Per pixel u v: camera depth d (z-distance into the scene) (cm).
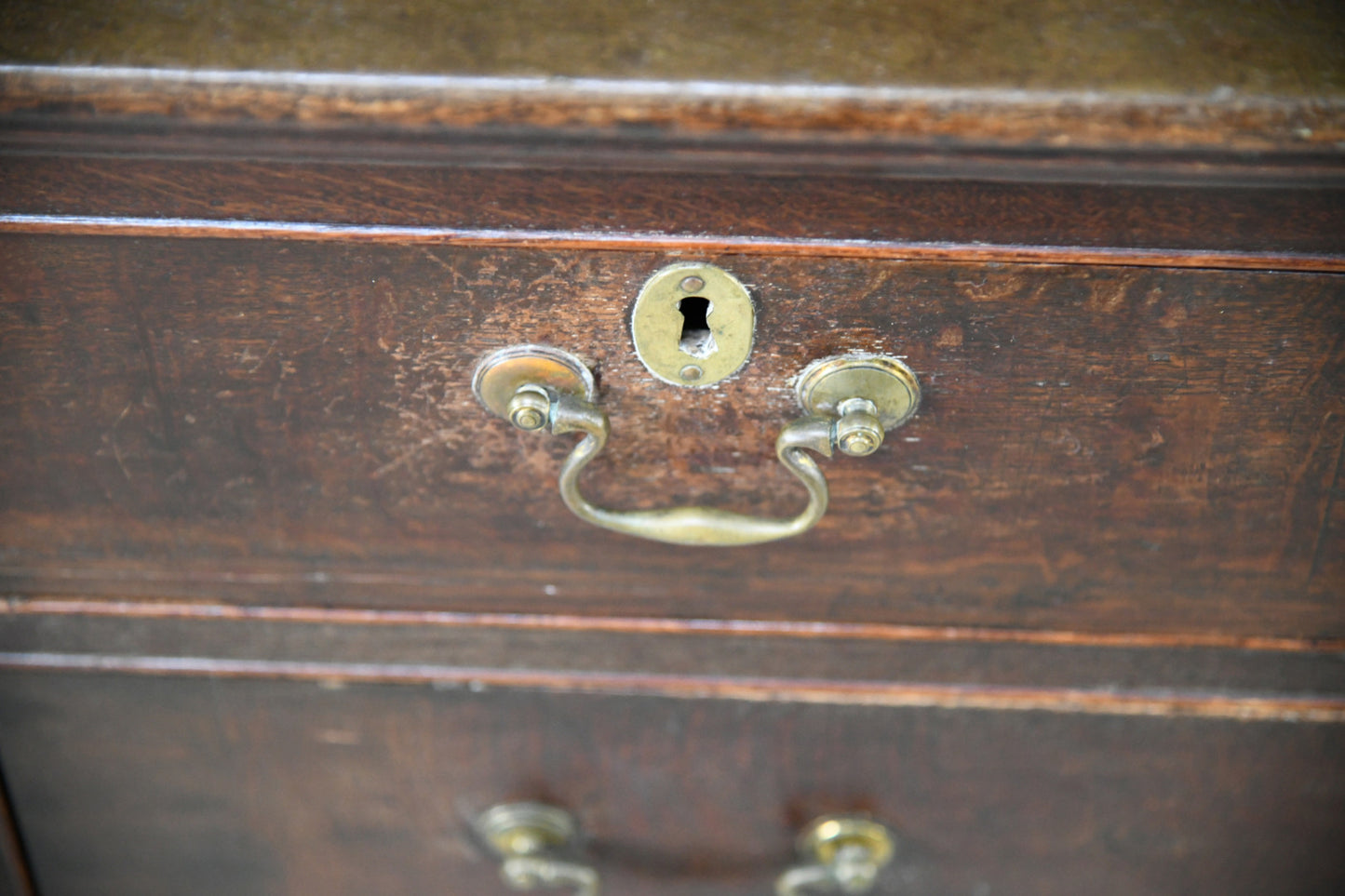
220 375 62
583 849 74
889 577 66
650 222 58
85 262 60
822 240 58
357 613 67
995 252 58
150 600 67
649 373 61
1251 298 59
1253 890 73
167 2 57
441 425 62
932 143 56
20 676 69
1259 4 57
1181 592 66
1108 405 61
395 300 60
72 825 73
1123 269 59
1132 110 55
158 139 57
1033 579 66
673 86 56
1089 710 68
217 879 75
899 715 69
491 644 68
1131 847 73
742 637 68
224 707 70
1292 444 62
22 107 56
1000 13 57
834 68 56
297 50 56
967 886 74
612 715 70
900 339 60
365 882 75
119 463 64
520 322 60
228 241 59
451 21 57
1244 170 56
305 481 64
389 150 57
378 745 71
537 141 56
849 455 63
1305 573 65
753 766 71
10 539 66
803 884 72
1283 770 70
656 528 62
